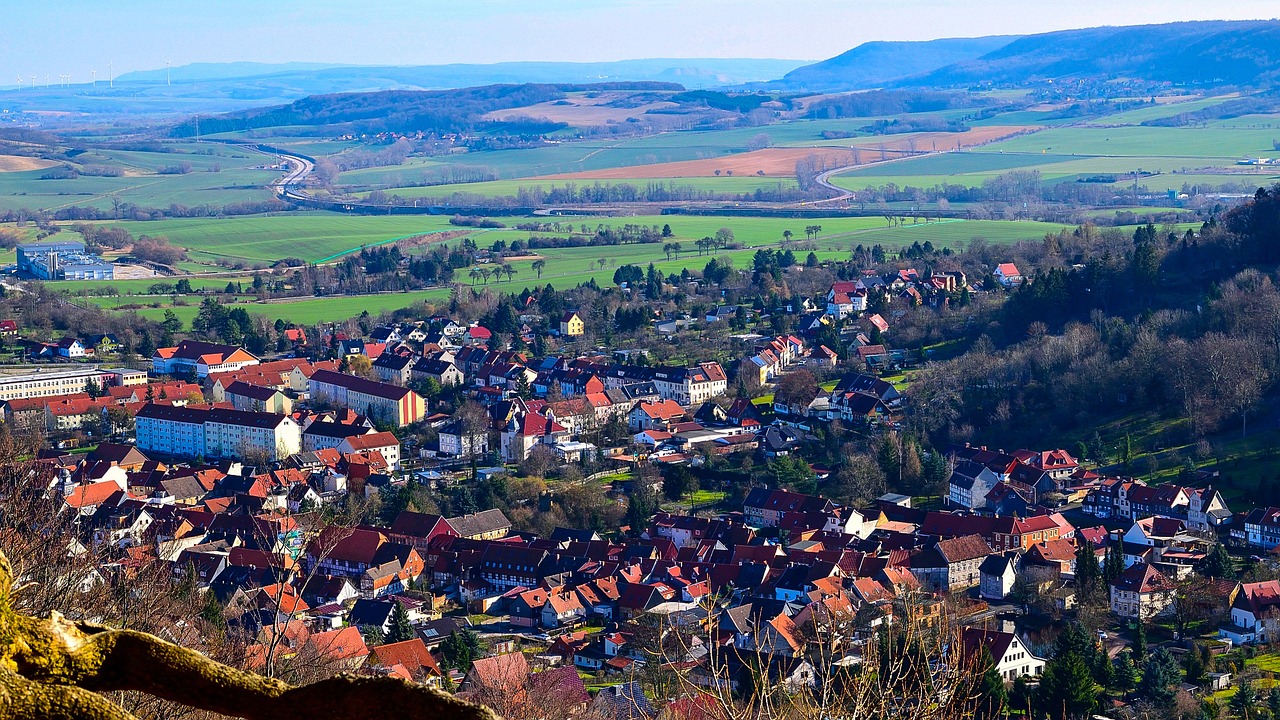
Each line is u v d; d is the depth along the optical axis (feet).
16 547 174.19
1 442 222.28
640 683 376.68
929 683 145.38
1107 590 549.95
